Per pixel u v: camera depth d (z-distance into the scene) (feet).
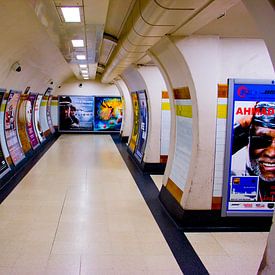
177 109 16.75
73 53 21.68
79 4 10.25
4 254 11.66
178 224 14.46
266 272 6.01
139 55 16.85
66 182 22.02
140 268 10.88
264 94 13.55
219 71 13.51
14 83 22.57
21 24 13.73
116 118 54.34
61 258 11.43
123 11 13.61
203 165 14.02
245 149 13.87
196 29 11.51
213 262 11.41
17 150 26.48
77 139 46.47
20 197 18.45
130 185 21.59
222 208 14.28
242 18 11.29
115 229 14.16
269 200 14.28
